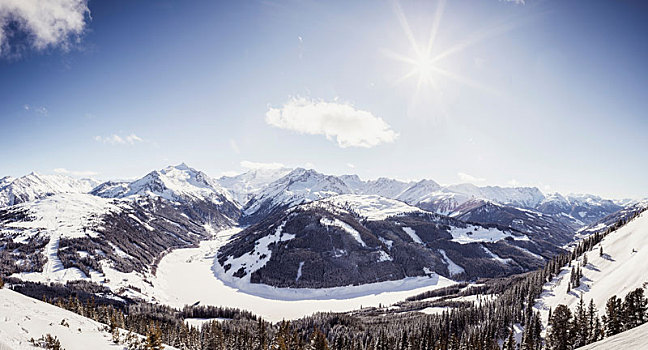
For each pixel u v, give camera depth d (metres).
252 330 141.25
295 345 112.56
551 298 153.00
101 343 61.12
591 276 156.62
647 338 37.56
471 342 115.62
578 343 96.38
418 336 126.88
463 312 151.00
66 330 60.41
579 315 105.19
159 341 69.62
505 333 132.38
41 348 49.19
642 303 92.38
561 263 192.12
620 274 137.62
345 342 127.31
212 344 115.69
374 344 121.00
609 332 92.88
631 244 165.75
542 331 125.44
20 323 55.78
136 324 127.38
